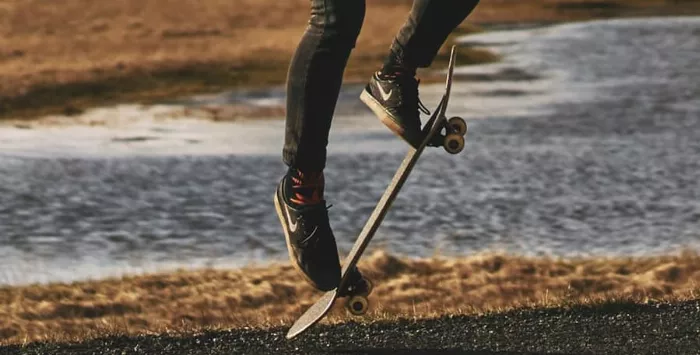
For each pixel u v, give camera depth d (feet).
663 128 169.99
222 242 99.55
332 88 31.04
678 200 115.24
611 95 215.10
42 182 130.93
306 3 491.31
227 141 168.76
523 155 146.00
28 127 191.72
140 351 42.24
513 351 40.06
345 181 128.26
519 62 289.53
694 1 520.01
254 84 259.39
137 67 279.49
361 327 43.91
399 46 32.53
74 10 427.33
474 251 94.22
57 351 42.55
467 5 31.94
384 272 80.23
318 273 33.37
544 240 98.12
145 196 122.11
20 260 92.99
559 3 512.63
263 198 120.57
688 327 42.27
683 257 83.05
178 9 447.83
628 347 40.04
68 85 249.96
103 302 73.20
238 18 427.74
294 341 42.34
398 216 108.78
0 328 66.64
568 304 46.03
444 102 32.22
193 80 265.75
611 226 103.55
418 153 32.78
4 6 431.02
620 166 136.26
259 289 76.23
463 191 121.70
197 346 42.60
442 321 44.50
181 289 77.25
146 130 184.85
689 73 249.96
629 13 465.47
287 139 32.01
